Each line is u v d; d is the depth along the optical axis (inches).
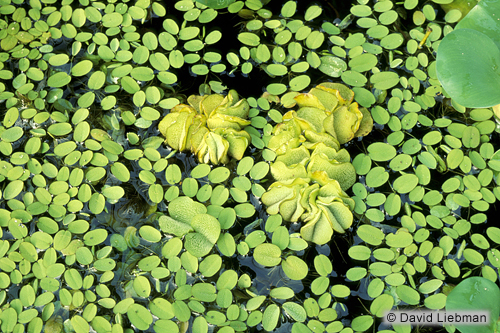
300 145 34.7
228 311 33.5
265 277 34.0
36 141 35.1
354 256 34.0
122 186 34.8
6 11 36.9
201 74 36.0
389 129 35.2
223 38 36.6
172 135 34.9
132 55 36.2
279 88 35.7
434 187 34.6
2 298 33.9
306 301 33.7
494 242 34.2
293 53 36.1
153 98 35.7
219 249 34.0
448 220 34.3
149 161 34.9
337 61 36.0
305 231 34.0
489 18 34.6
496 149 35.1
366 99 35.4
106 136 35.2
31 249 34.1
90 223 34.4
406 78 35.8
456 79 33.9
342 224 34.1
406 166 34.6
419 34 36.3
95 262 34.0
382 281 33.8
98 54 36.2
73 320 33.6
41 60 36.3
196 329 33.4
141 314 33.5
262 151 34.9
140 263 34.0
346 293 33.8
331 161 34.2
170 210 34.4
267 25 36.6
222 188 34.6
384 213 34.4
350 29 36.5
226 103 34.8
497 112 35.2
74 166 34.9
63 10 37.0
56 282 33.9
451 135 35.1
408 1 36.8
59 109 35.6
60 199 34.5
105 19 36.8
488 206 34.3
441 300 33.7
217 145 34.6
